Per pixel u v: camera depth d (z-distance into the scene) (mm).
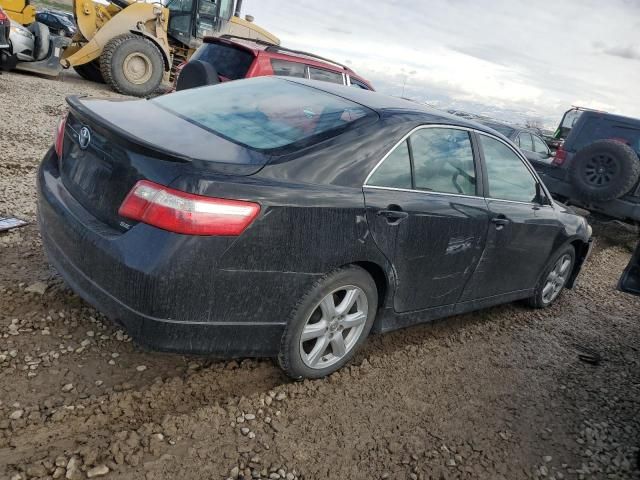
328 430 2701
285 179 2588
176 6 14297
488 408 3193
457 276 3596
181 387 2773
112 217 2486
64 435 2322
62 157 2957
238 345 2623
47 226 2822
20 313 3084
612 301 5773
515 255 4086
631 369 4129
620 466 2904
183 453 2363
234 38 8133
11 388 2521
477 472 2643
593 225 9820
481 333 4219
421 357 3629
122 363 2865
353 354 3178
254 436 2551
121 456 2273
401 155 3090
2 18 10586
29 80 11922
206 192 2299
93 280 2477
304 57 8156
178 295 2318
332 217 2672
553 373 3811
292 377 2951
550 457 2867
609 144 7953
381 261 2984
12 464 2129
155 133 2686
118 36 13133
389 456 2619
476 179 3652
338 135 2875
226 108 3221
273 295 2590
